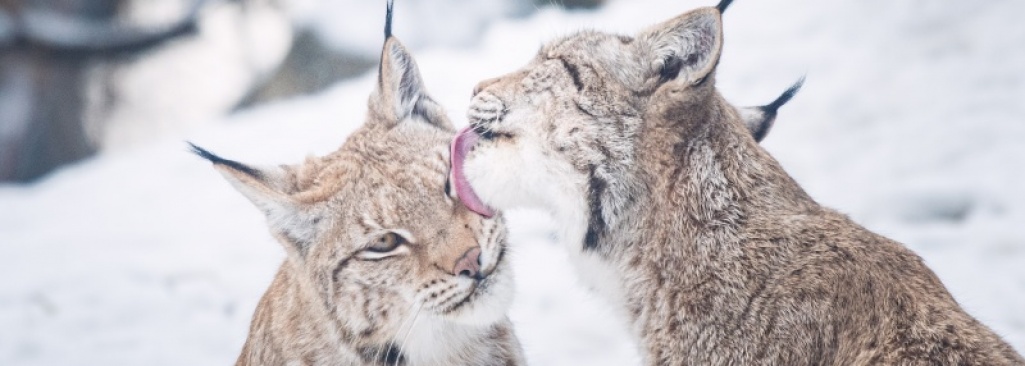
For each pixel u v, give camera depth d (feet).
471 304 23.61
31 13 72.84
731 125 22.91
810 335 20.02
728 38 61.26
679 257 21.84
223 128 68.23
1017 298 34.37
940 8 59.11
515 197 23.97
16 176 88.84
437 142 24.61
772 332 20.36
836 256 20.74
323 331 24.31
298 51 86.89
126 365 38.06
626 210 22.75
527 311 37.76
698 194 22.11
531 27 64.95
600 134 23.25
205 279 44.70
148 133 111.55
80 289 44.73
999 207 41.39
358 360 24.31
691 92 22.61
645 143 22.88
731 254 21.36
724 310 20.99
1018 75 52.16
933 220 41.86
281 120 66.80
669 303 21.77
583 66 23.81
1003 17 57.31
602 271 23.20
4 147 88.28
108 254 49.03
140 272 46.03
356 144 24.89
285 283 25.48
